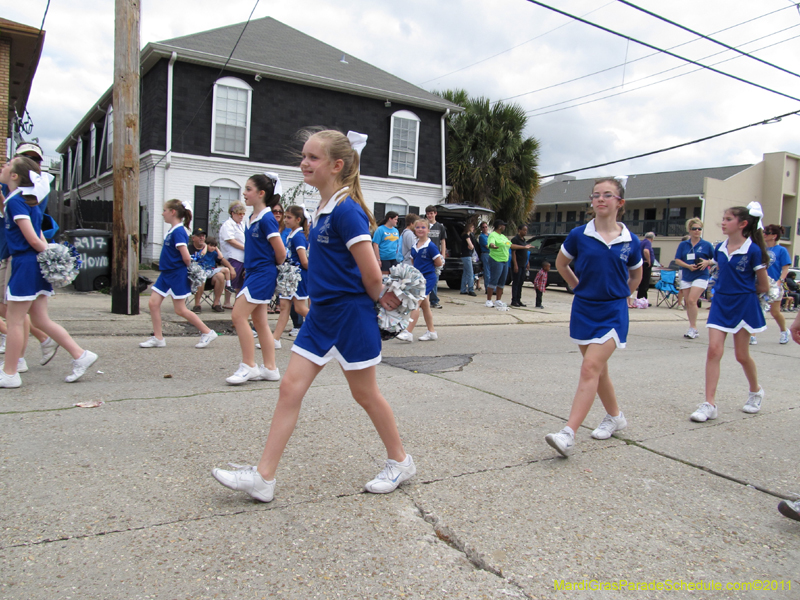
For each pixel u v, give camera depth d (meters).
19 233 4.48
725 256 4.70
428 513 2.82
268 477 2.81
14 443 3.42
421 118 20.61
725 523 2.88
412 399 4.89
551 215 42.84
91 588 2.10
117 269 8.34
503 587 2.25
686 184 36.25
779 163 36.75
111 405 4.27
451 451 3.67
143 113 17.56
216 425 3.92
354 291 2.78
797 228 38.25
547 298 15.11
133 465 3.19
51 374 5.12
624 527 2.79
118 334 7.38
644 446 3.96
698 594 2.28
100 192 22.12
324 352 2.82
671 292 14.61
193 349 6.61
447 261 15.15
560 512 2.90
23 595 2.03
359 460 3.43
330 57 20.95
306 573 2.27
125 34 8.15
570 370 6.43
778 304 9.16
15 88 18.66
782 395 5.64
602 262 3.60
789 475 3.54
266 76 17.52
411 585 2.23
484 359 6.90
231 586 2.15
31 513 2.60
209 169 17.03
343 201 2.71
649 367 6.91
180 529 2.54
